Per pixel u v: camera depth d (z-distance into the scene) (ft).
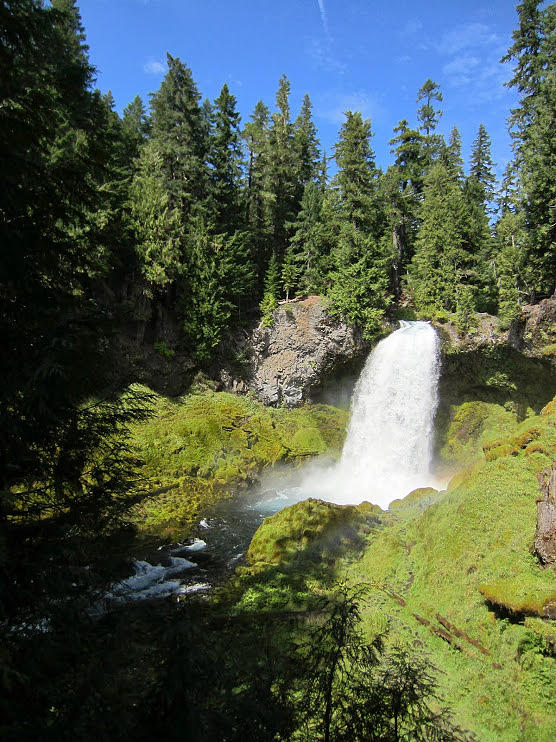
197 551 52.60
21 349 17.02
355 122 111.86
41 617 16.16
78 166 19.71
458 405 100.83
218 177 106.01
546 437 45.75
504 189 138.31
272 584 41.98
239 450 84.89
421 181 147.43
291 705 15.66
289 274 108.88
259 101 135.03
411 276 130.00
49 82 21.35
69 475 19.44
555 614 27.81
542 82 103.24
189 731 11.28
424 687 17.47
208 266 95.40
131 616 19.45
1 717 12.55
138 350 90.84
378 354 98.73
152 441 79.20
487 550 36.81
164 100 100.17
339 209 120.47
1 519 17.87
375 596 38.65
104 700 12.88
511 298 92.58
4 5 16.93
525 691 26.13
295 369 102.01
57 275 20.02
